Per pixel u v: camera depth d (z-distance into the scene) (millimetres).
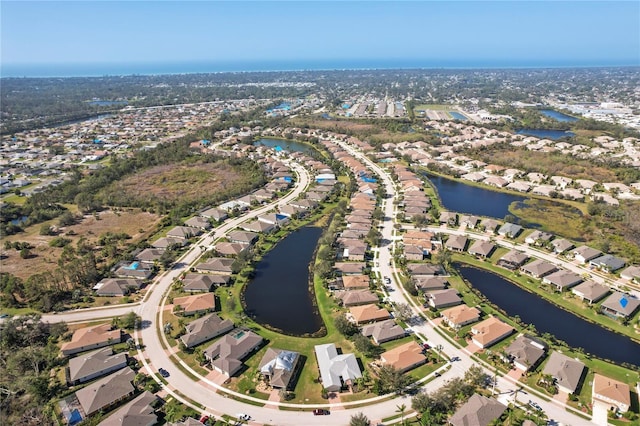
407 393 95812
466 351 109438
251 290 140750
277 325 122250
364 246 162750
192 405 92438
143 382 99000
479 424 84062
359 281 140000
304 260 161375
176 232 178750
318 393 95812
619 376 100688
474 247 163625
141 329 118938
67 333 116812
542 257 160125
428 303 131125
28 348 106438
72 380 97500
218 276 145000
